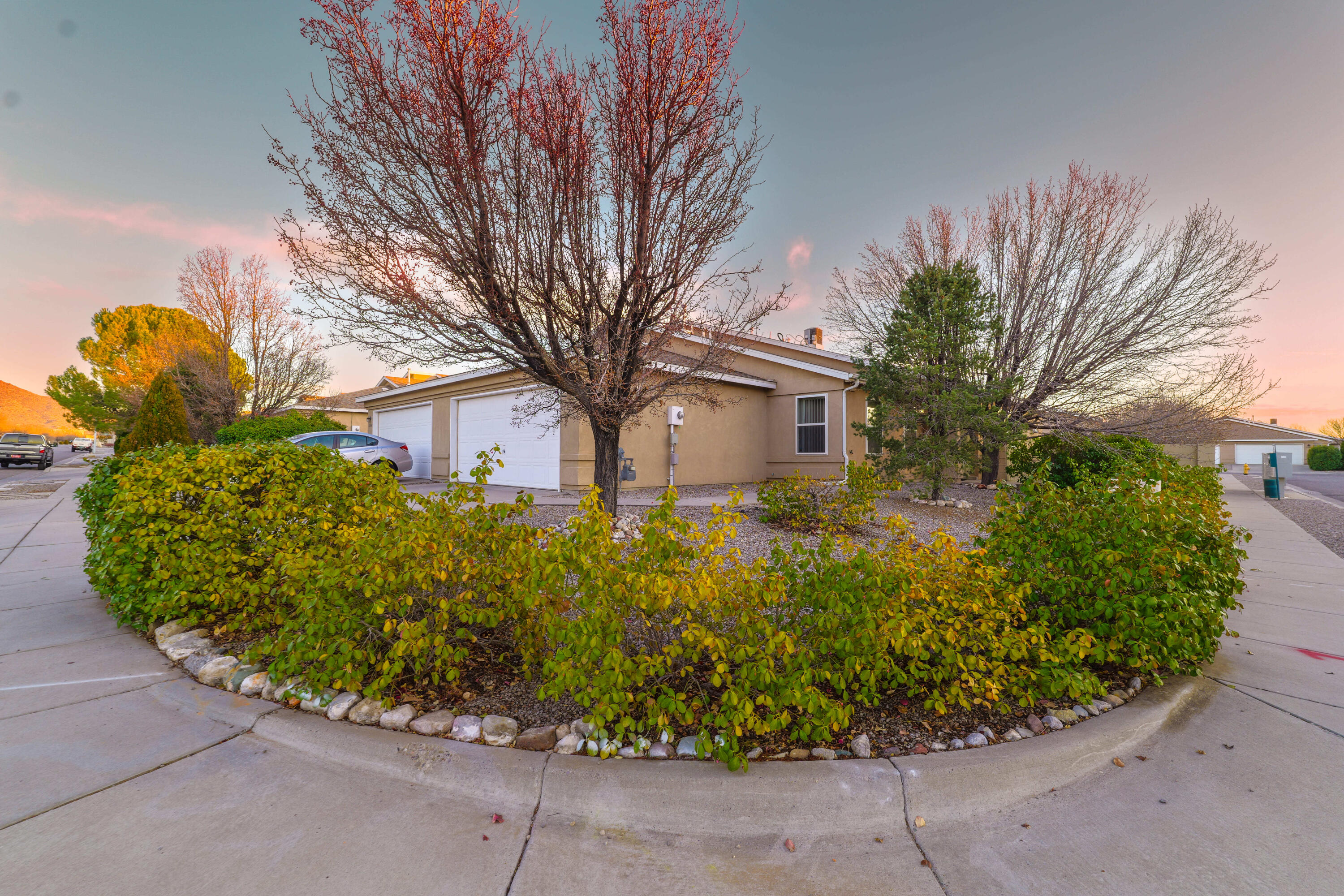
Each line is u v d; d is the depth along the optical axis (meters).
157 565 4.00
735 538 6.77
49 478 18.27
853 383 13.48
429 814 2.34
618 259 5.77
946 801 2.41
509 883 1.99
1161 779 2.61
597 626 2.59
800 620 3.03
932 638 2.80
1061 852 2.17
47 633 4.20
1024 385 13.87
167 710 3.10
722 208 5.95
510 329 5.59
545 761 2.53
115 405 26.34
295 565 3.19
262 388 22.56
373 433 19.72
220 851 2.09
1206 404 13.70
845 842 2.25
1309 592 5.68
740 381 14.33
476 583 3.30
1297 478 26.06
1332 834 2.23
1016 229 14.52
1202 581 3.58
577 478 11.77
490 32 4.84
